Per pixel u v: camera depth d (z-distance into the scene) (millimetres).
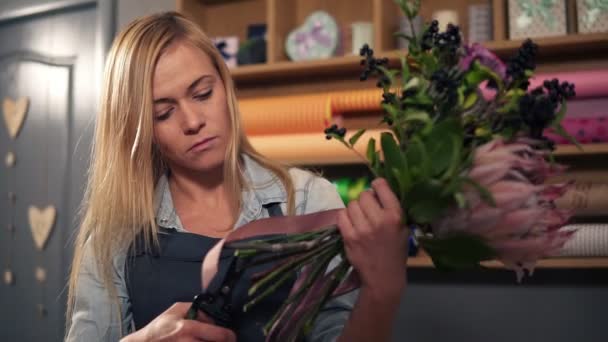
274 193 1085
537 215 673
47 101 2721
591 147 1770
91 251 1106
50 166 2682
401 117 738
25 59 2789
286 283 981
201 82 1004
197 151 1006
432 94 719
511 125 690
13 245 2727
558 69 2043
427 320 2213
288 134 2107
